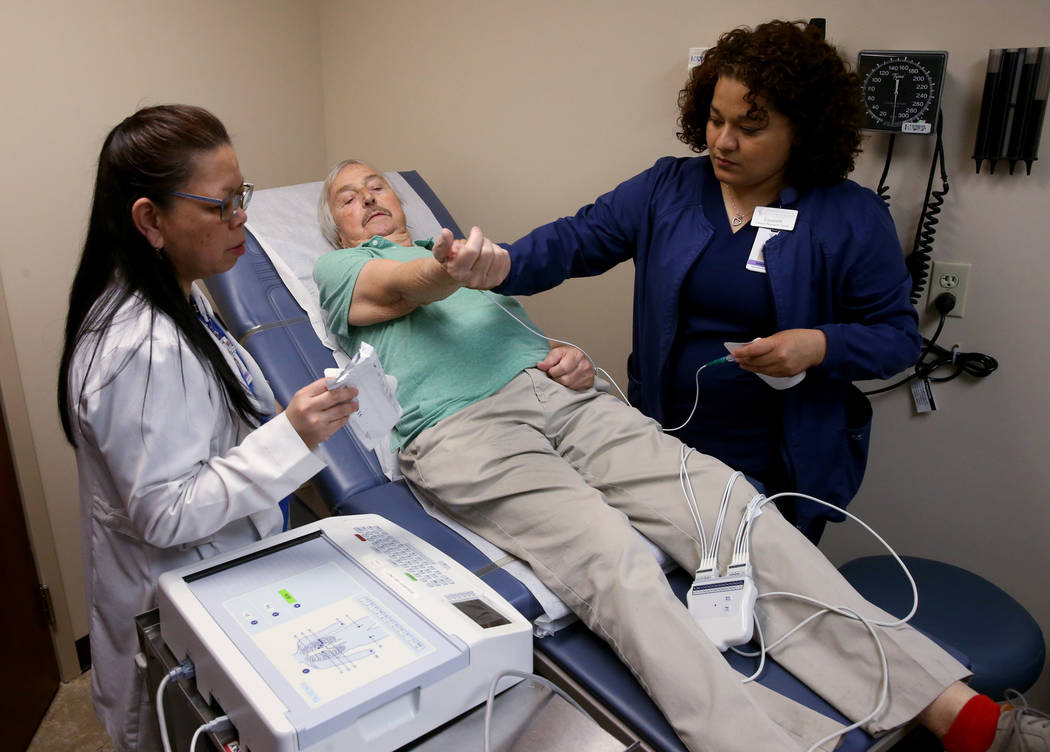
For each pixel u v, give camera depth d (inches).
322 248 78.9
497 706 40.1
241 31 96.1
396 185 86.8
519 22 90.0
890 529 79.9
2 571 75.0
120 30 82.1
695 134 65.6
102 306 41.5
